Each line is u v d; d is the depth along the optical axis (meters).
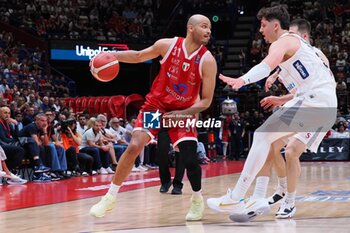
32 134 9.96
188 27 4.85
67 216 5.37
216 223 4.77
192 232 4.27
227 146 17.92
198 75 4.88
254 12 25.41
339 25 23.45
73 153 10.88
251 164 4.60
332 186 8.38
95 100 16.22
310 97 4.76
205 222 4.84
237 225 4.63
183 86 4.89
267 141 4.64
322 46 22.06
